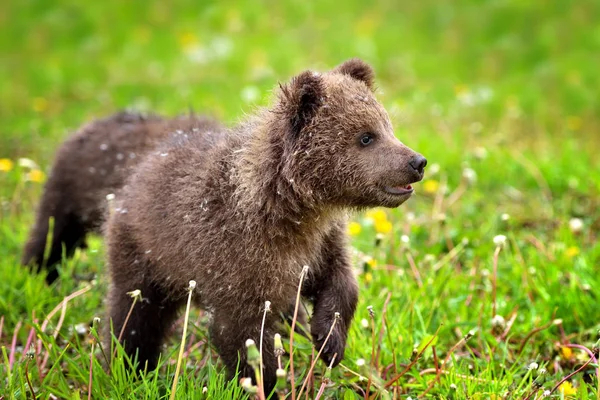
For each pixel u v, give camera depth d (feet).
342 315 25.81
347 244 26.63
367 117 24.29
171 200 25.66
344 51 73.51
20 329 29.96
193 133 28.94
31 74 70.74
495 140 51.31
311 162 23.98
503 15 77.66
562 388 24.56
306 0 84.58
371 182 24.26
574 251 34.83
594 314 30.04
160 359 26.50
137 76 70.69
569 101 63.21
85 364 26.23
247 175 24.00
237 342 24.56
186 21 82.64
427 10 81.46
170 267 25.73
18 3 85.35
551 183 45.03
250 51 73.77
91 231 34.47
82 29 81.41
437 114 58.13
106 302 28.14
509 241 37.47
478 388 25.40
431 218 39.96
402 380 26.73
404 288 31.58
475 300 32.19
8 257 35.42
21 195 43.29
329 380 25.86
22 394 24.21
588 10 76.02
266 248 23.90
